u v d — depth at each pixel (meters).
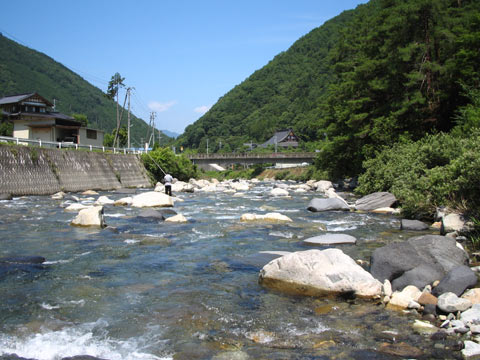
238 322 5.14
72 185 28.80
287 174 80.19
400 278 6.43
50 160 27.34
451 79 26.48
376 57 33.75
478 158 10.26
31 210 16.86
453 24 27.70
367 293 5.96
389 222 13.74
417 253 6.74
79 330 4.88
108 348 4.40
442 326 4.85
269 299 6.04
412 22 28.69
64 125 46.56
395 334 4.70
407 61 28.95
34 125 44.88
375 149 29.75
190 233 11.66
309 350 4.33
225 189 34.56
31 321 5.14
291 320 5.20
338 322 5.11
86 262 8.27
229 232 11.80
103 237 10.95
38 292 6.31
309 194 30.05
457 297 5.25
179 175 52.88
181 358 4.17
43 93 159.00
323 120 41.41
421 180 14.38
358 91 34.31
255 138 162.62
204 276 7.29
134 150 48.34
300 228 12.41
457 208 11.58
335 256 6.61
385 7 38.41
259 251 9.22
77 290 6.43
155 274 7.41
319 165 41.56
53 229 12.09
